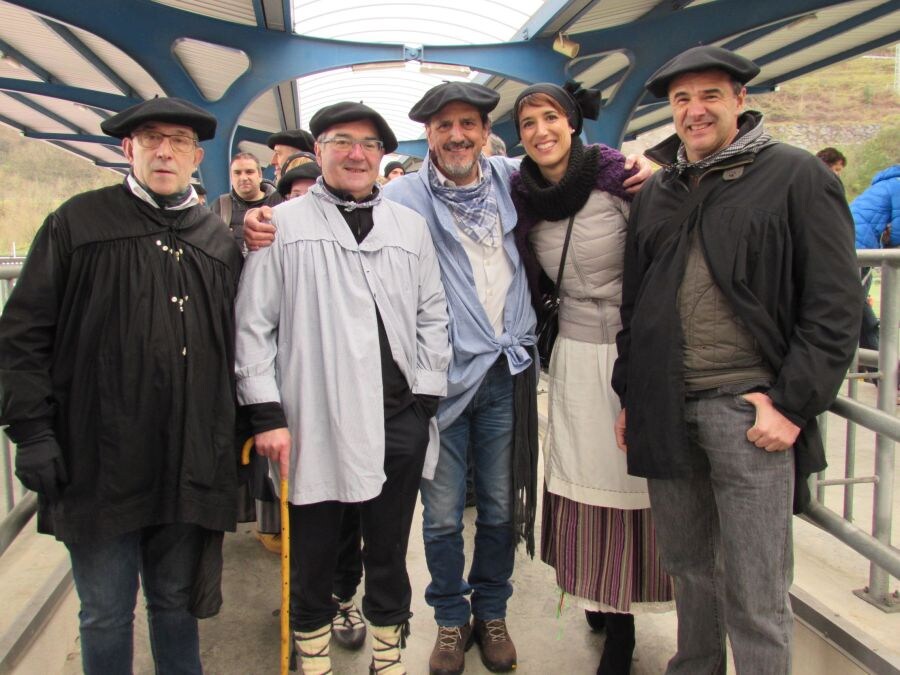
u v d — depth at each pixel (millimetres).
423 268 2182
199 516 1783
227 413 1861
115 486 1696
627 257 1983
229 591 2984
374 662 2180
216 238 1890
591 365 2252
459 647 2404
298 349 1978
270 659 2518
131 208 1753
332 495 1992
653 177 1942
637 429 1802
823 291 1560
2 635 2137
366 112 1969
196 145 1818
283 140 4043
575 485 2273
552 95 2109
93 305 1681
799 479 1712
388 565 2145
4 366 1605
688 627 1947
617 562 2238
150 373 1714
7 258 10438
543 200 2203
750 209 1639
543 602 2900
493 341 2275
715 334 1704
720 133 1717
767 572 1667
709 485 1878
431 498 2379
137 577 1844
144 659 2514
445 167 2209
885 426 1827
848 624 2082
